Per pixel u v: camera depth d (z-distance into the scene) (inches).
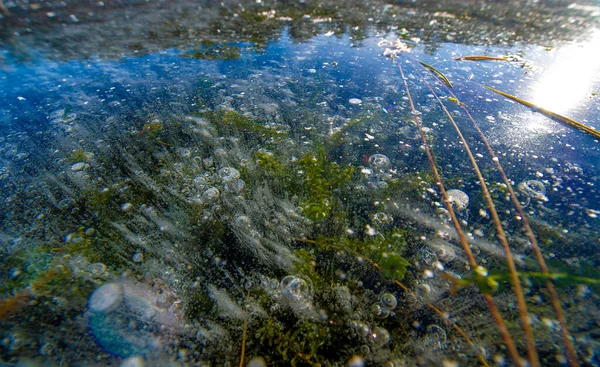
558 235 6.1
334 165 7.7
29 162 8.0
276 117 9.5
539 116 9.2
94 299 5.1
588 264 5.5
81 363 4.4
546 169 7.5
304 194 7.0
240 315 5.0
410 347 4.6
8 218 6.5
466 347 4.6
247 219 6.5
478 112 9.5
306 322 4.9
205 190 7.2
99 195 7.0
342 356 4.5
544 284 5.3
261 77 11.5
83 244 6.0
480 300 5.2
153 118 9.5
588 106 9.4
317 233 6.3
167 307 5.0
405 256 5.8
